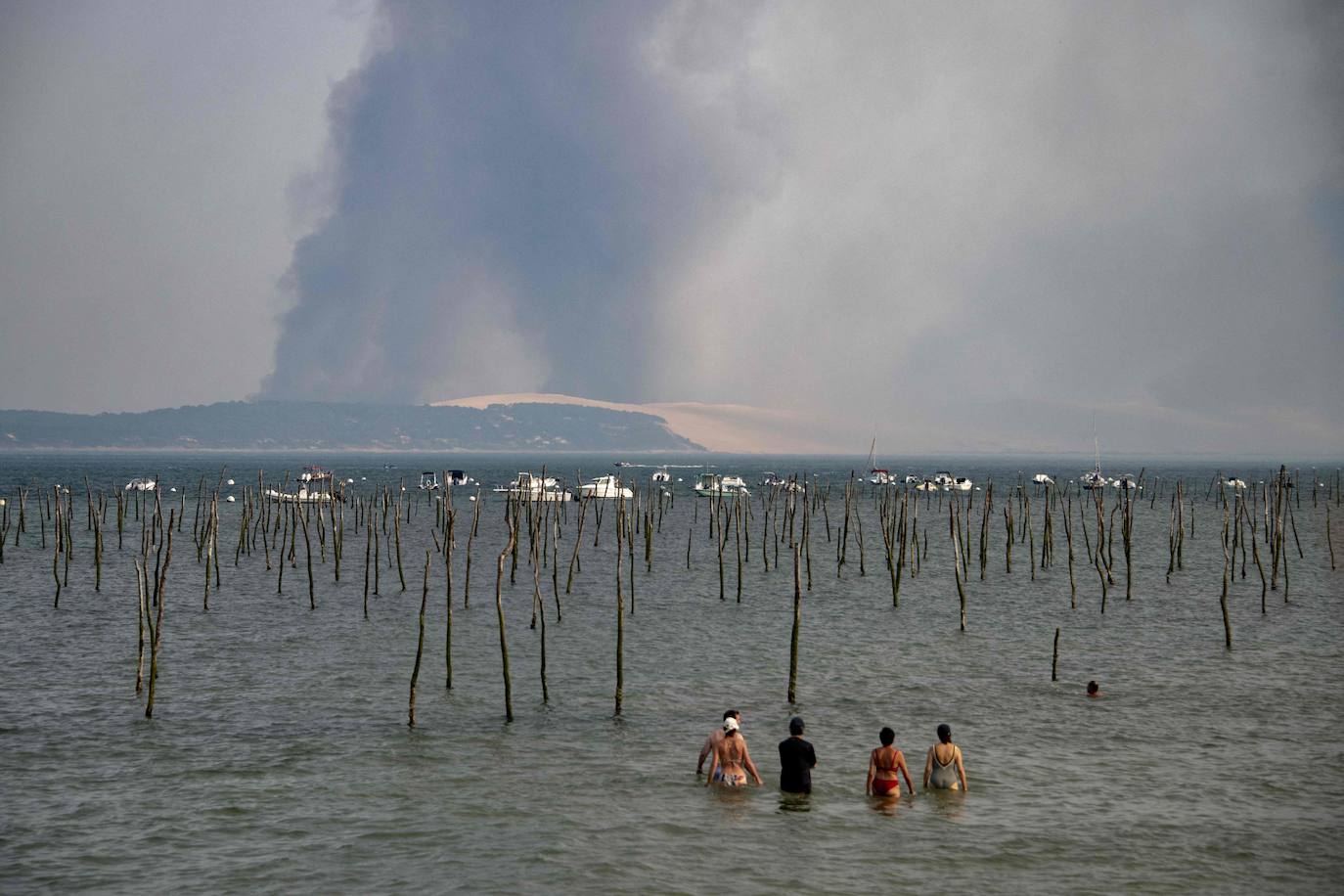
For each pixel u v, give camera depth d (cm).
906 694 4181
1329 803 2898
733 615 6209
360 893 2331
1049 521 8625
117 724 3644
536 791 2969
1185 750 3391
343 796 2925
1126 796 2945
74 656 4822
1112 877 2428
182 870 2450
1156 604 6700
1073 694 4184
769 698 4091
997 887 2380
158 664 4662
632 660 4831
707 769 3170
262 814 2792
